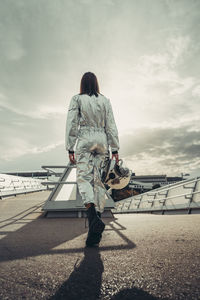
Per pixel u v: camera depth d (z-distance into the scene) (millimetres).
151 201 9930
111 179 2506
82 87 2277
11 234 2375
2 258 1438
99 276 1088
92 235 1717
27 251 1615
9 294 905
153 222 3016
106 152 2178
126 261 1302
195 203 6113
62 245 1800
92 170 2080
